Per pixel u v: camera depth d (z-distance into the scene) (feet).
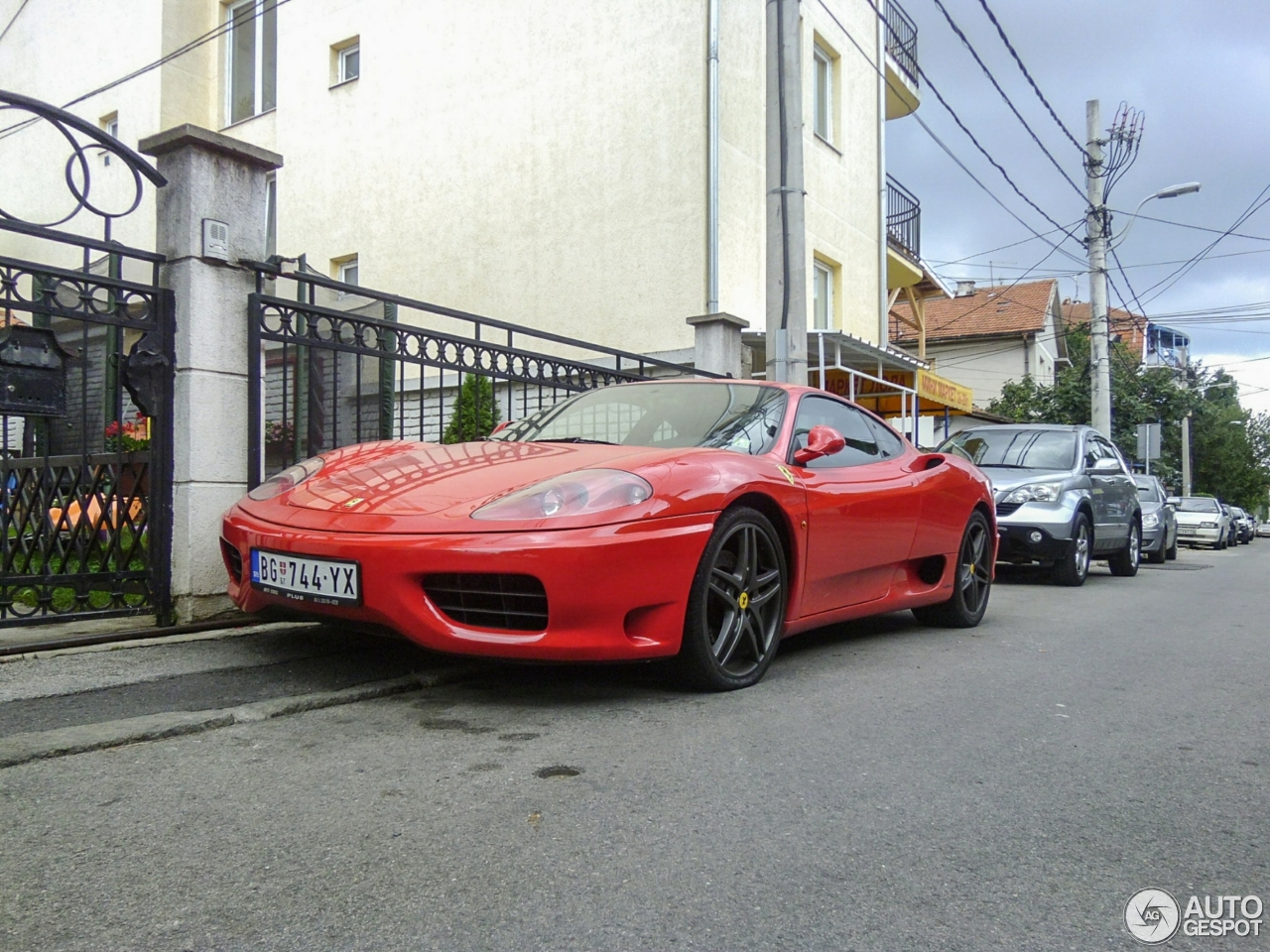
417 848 6.73
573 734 9.57
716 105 34.30
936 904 6.18
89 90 49.42
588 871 6.46
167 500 13.69
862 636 16.46
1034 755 9.49
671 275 34.96
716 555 11.15
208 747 8.89
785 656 14.16
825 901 6.16
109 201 48.06
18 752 8.32
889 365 39.40
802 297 25.50
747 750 9.23
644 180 35.60
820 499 13.03
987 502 17.90
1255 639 17.65
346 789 7.86
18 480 13.38
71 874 6.22
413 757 8.74
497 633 9.95
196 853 6.57
